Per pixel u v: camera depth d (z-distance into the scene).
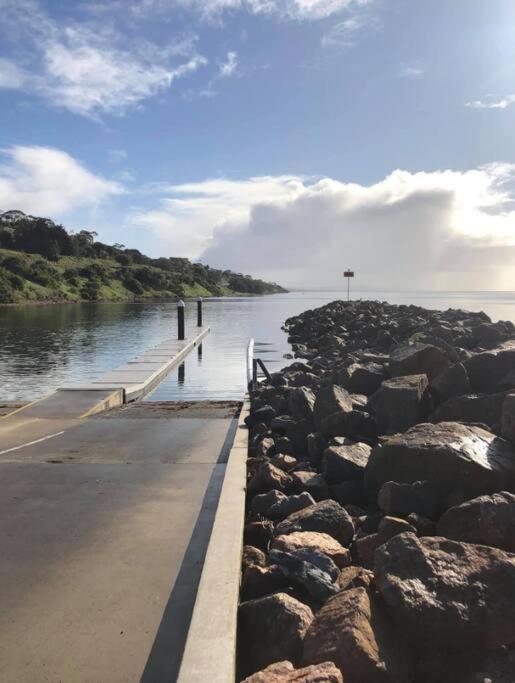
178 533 5.31
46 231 156.88
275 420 9.87
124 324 50.03
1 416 12.02
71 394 14.60
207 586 3.97
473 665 3.22
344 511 5.49
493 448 5.73
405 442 5.93
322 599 3.97
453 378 8.85
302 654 3.32
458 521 4.70
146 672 3.36
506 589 3.43
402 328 30.03
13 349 30.33
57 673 3.34
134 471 7.45
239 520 5.29
